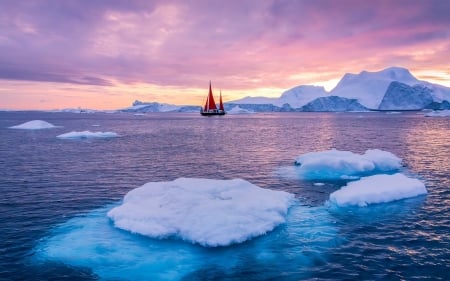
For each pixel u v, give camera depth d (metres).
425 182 25.08
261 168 32.12
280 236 15.26
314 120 147.38
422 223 16.91
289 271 12.36
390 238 15.13
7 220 17.16
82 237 14.99
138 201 17.94
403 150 43.66
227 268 12.59
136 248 13.96
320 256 13.48
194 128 97.81
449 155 38.78
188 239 14.50
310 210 18.89
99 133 66.94
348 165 28.14
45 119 167.50
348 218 17.59
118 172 30.08
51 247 14.02
